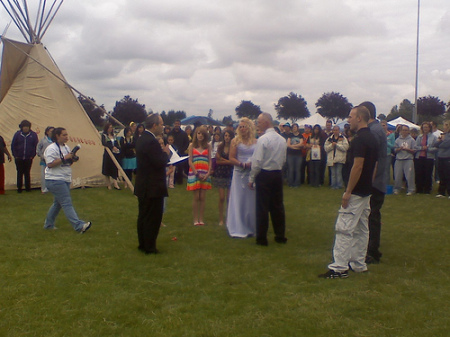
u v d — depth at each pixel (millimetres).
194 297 4887
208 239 7395
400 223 8602
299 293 4980
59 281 5328
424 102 46250
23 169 12289
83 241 7152
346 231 5395
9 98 13250
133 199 11352
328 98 55875
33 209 9828
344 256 5434
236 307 4602
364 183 5336
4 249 6660
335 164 13602
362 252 5645
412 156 12414
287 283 5312
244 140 7656
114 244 6980
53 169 7496
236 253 6555
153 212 6395
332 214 9547
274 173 6918
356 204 5375
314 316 4387
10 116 13047
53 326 4188
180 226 8352
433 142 12430
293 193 12742
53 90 13281
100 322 4277
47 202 10766
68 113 13367
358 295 4910
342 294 4949
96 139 13703
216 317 4387
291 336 4016
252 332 4078
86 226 7594
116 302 4727
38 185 12953
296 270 5777
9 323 4223
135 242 7113
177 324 4227
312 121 23828
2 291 4992
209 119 24234
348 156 5809
